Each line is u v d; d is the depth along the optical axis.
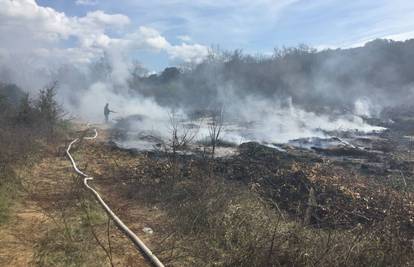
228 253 5.82
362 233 6.28
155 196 8.64
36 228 6.62
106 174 10.95
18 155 10.55
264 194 9.35
